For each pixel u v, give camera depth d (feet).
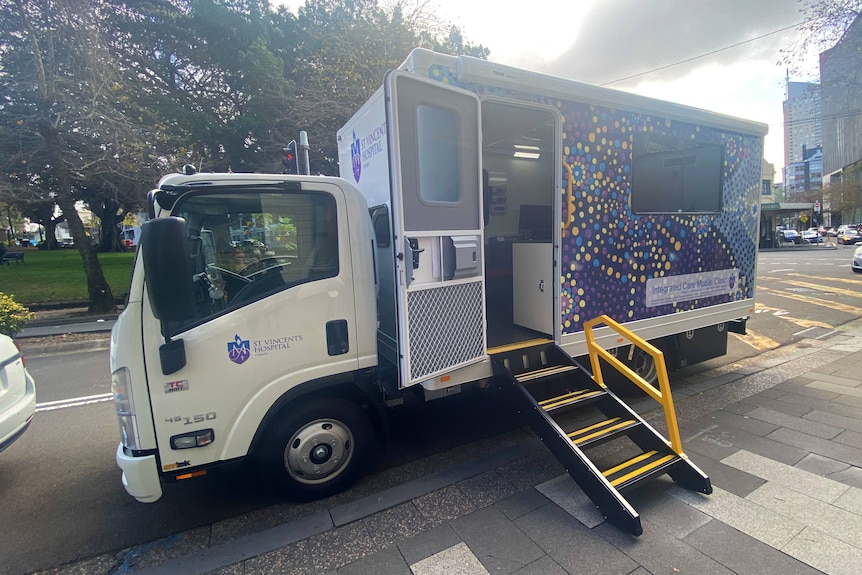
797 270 57.21
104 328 32.17
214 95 52.06
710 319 16.70
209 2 48.62
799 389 16.28
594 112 12.87
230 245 9.10
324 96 42.09
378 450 11.12
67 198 36.63
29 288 49.60
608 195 13.41
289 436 9.83
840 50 31.65
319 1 53.11
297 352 9.54
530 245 13.75
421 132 9.61
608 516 8.89
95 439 14.57
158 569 8.42
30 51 33.22
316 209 9.75
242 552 8.73
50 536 9.64
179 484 11.47
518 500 10.02
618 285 13.93
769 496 9.71
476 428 14.12
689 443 12.35
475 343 11.05
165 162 40.42
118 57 42.34
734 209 17.03
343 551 8.61
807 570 7.58
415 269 9.66
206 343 8.71
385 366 11.21
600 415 14.75
